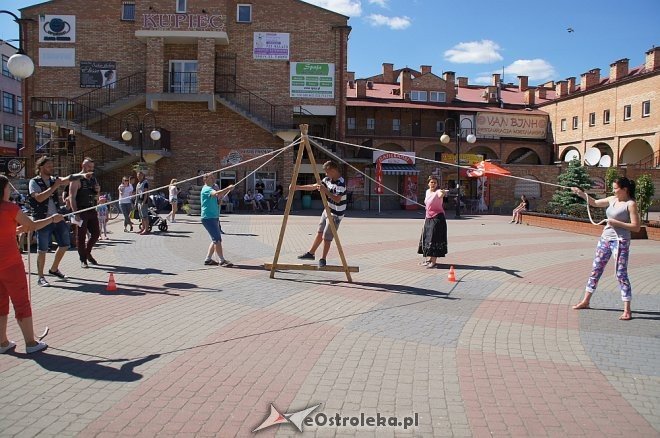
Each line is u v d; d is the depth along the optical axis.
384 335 6.23
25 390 4.59
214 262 10.83
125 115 30.50
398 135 46.31
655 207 37.81
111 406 4.28
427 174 37.00
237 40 31.50
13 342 5.82
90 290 8.36
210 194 10.51
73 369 5.07
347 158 33.12
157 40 29.53
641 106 39.81
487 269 10.81
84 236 10.31
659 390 4.72
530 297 8.34
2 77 54.50
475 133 47.03
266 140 30.98
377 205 35.62
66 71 30.97
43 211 8.67
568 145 47.38
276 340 5.98
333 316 7.02
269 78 31.69
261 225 19.83
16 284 5.43
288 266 9.54
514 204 37.69
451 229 20.31
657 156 38.31
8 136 55.81
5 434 3.81
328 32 31.95
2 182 5.43
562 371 5.16
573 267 11.22
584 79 46.00
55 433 3.84
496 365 5.30
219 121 30.81
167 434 3.84
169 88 30.81
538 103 51.62
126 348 5.66
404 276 9.95
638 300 8.21
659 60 38.88
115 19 30.92
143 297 7.92
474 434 3.89
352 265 11.06
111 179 29.97
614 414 4.23
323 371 5.07
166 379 4.83
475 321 6.89
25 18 30.77
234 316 6.94
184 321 6.68
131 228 17.25
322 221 10.54
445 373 5.07
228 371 5.04
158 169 30.61
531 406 4.36
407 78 46.88
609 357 5.57
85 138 30.05
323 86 32.03
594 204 7.71
